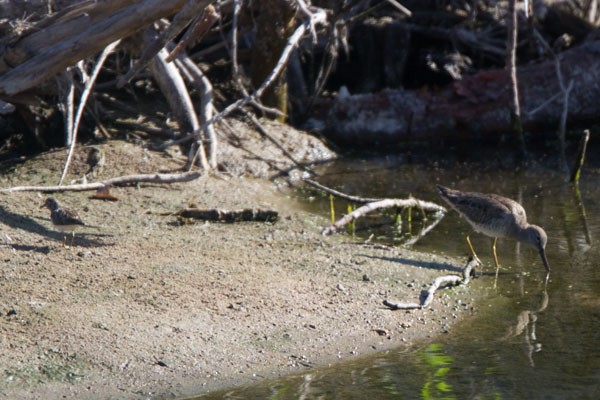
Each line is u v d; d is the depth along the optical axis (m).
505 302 12.39
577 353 10.64
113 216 14.73
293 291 12.04
